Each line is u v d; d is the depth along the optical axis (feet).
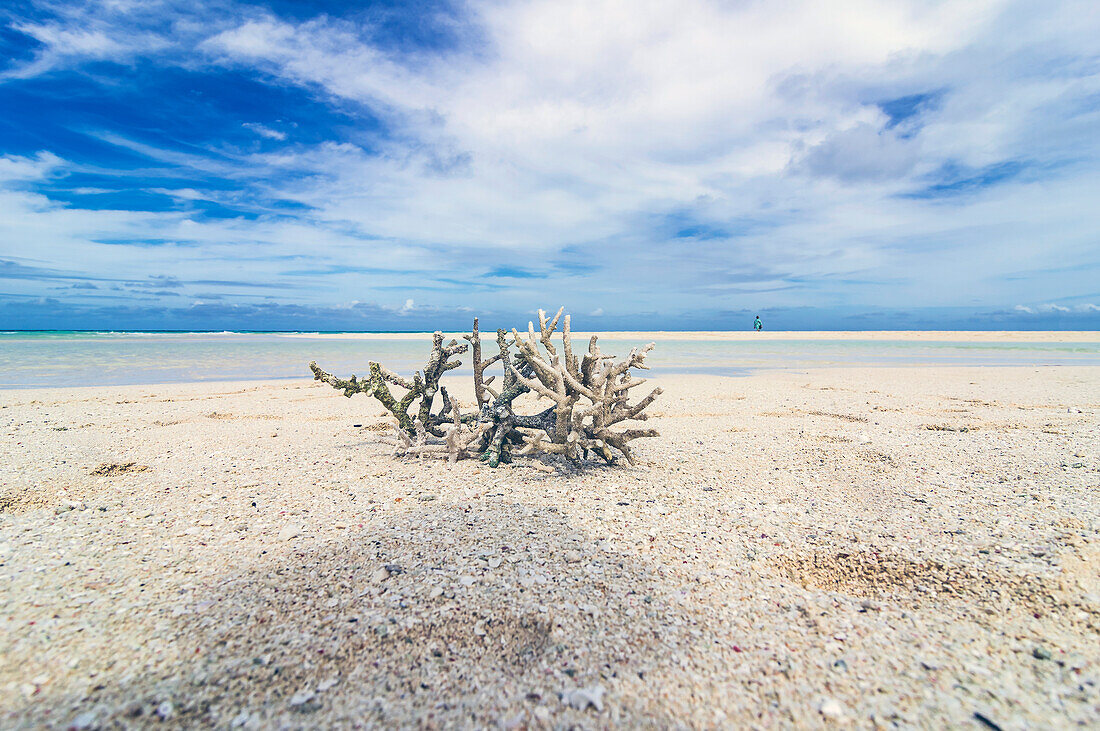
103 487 13.15
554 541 9.95
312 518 11.09
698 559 9.29
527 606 7.64
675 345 93.86
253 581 8.31
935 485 13.20
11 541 9.73
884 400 28.45
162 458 16.08
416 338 135.54
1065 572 8.41
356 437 19.57
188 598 7.79
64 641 6.68
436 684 6.05
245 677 6.09
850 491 13.03
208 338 131.13
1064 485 12.77
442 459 16.29
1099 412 23.63
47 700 5.64
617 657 6.56
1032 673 6.23
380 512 11.48
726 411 25.26
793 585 8.46
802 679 6.18
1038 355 65.92
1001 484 13.08
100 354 64.49
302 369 46.88
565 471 14.98
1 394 29.99
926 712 5.64
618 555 9.41
